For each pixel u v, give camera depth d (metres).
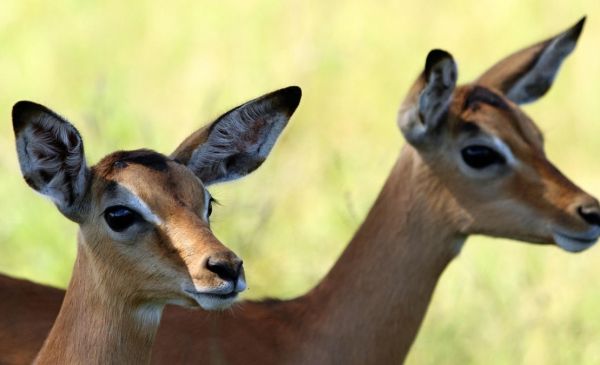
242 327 11.40
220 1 22.17
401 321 11.67
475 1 22.78
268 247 15.58
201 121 17.98
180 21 21.81
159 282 9.32
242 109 10.11
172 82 19.97
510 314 14.48
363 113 19.92
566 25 22.27
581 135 19.77
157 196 9.39
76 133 9.41
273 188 16.47
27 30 21.47
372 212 11.81
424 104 11.66
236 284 9.09
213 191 15.28
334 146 18.42
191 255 9.19
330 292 11.61
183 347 11.12
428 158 11.78
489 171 11.73
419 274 11.73
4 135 18.22
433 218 11.79
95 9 22.09
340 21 22.17
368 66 21.11
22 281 11.45
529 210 11.70
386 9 22.73
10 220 15.14
